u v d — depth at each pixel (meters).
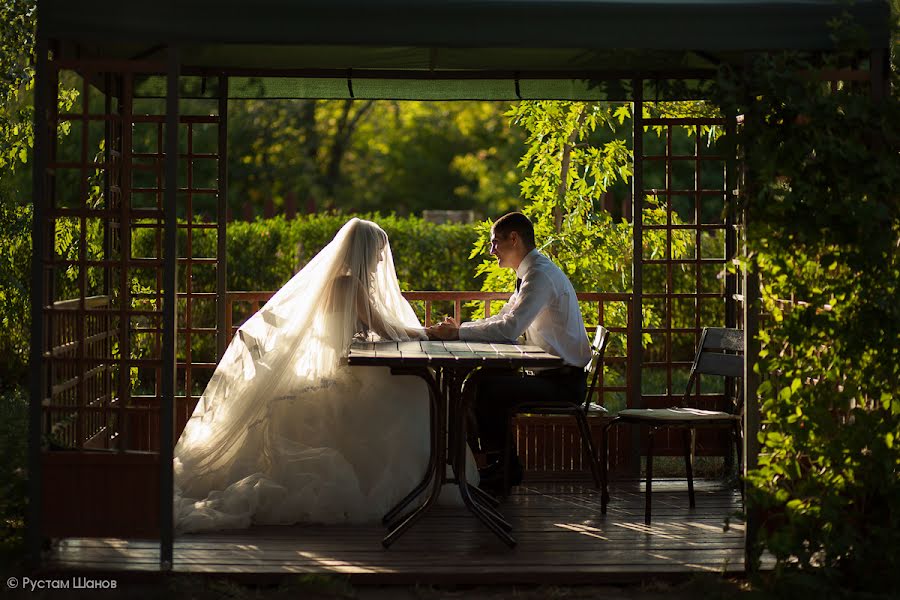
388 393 4.97
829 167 3.88
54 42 4.14
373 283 5.11
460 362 4.06
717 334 5.65
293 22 3.85
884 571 3.93
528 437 6.23
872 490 3.99
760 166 3.87
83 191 4.12
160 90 5.90
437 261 11.12
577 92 6.18
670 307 6.27
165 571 3.93
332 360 4.94
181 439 4.97
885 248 3.85
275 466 4.79
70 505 4.00
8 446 5.58
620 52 5.39
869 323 3.90
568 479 5.97
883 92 4.01
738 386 5.90
